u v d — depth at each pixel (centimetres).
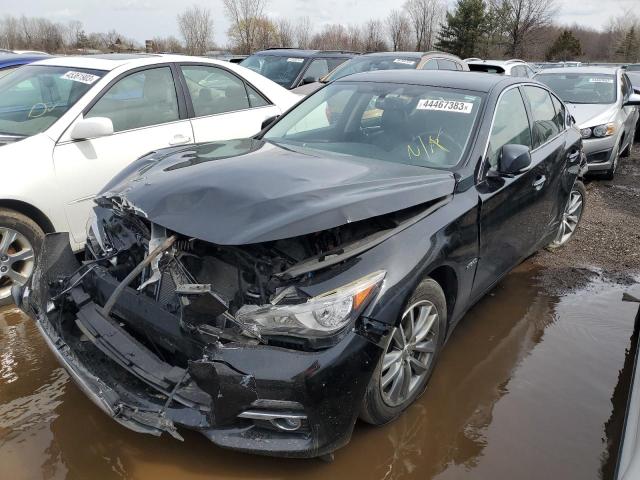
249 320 245
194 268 279
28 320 399
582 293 474
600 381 350
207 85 566
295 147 383
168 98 529
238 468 269
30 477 261
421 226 298
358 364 249
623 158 1083
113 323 275
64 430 290
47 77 507
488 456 284
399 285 268
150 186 297
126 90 499
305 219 257
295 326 242
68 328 293
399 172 333
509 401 327
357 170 326
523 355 376
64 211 436
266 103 615
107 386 253
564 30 6341
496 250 377
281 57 1066
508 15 5509
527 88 463
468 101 393
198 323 242
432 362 319
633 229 637
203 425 236
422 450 286
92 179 453
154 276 276
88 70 502
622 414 318
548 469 277
